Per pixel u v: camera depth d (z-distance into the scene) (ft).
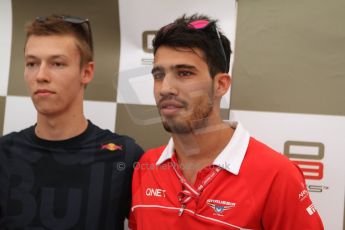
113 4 4.00
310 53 3.78
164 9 3.93
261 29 3.84
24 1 4.07
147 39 3.97
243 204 2.59
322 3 3.77
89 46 3.21
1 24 4.09
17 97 4.08
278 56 3.83
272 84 3.83
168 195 2.77
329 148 3.77
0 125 4.09
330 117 3.77
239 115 3.85
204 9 3.89
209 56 2.58
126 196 3.19
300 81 3.80
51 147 3.12
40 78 2.88
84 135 3.18
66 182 3.06
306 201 2.64
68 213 2.99
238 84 3.86
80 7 4.03
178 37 2.53
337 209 3.77
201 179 2.72
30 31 3.02
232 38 3.86
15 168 3.11
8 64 4.09
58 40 2.96
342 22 3.74
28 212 3.01
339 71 3.75
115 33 4.01
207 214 2.63
